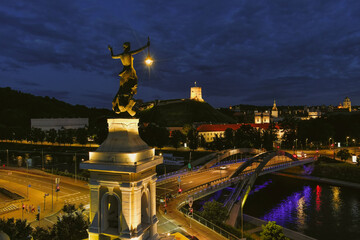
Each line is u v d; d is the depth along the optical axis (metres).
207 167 134.38
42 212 72.75
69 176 114.25
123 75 17.70
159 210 71.94
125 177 15.84
